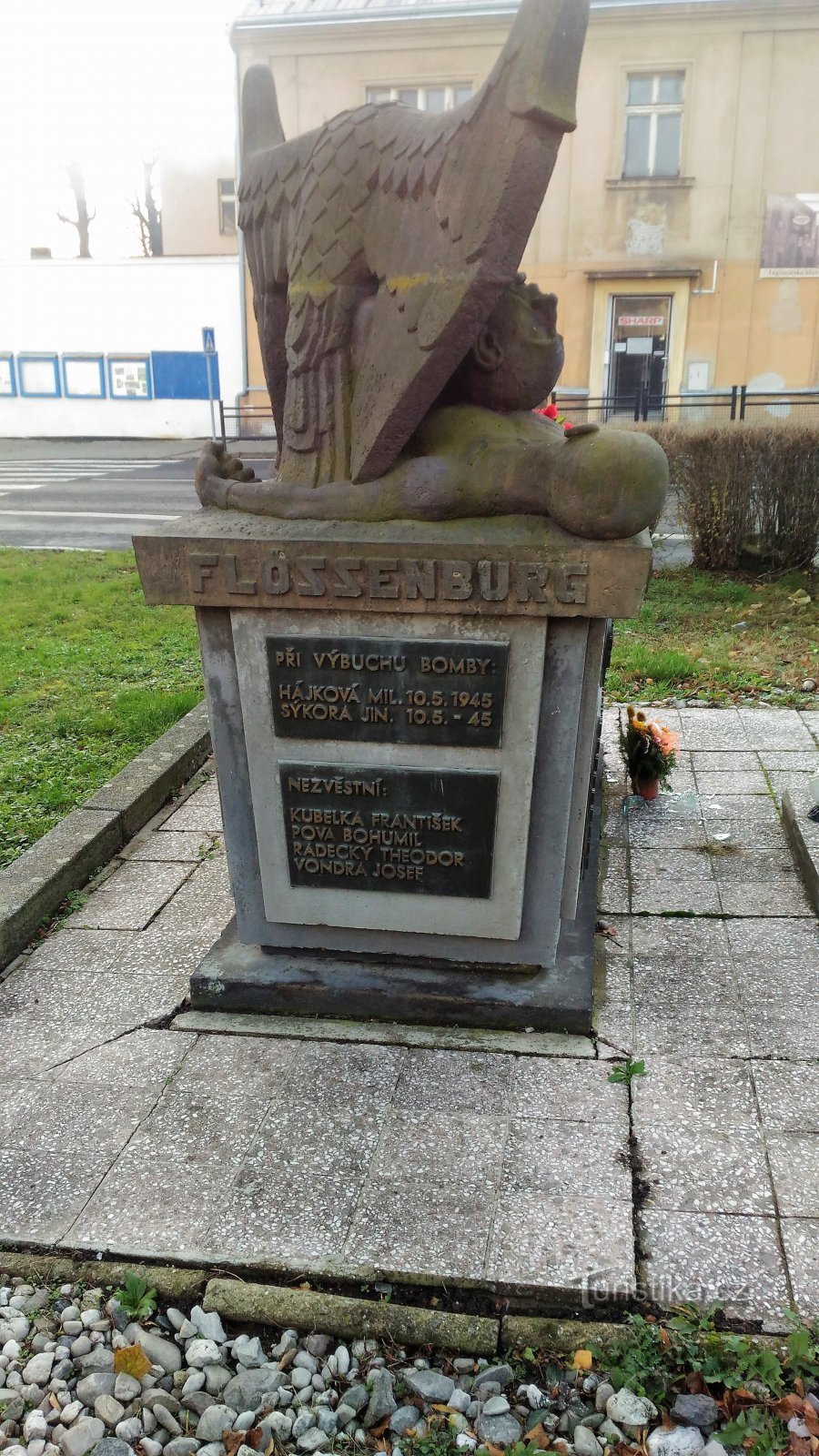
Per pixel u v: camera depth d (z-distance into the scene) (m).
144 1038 2.85
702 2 16.77
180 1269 2.16
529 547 2.34
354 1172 2.35
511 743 2.57
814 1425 1.79
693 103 17.39
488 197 2.07
